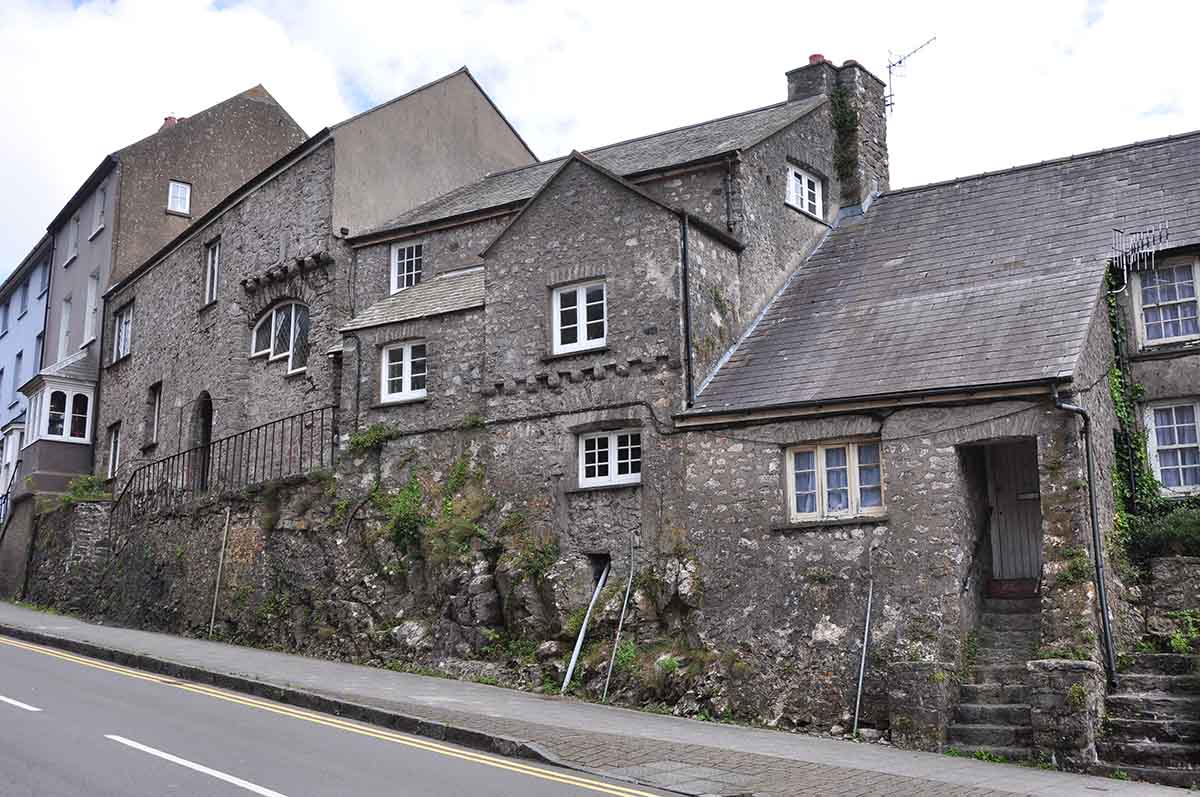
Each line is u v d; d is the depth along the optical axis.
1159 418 15.32
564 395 17.25
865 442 14.52
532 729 11.80
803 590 14.32
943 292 16.62
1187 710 11.84
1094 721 11.67
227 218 26.12
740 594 14.78
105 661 17.11
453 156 25.92
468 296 19.25
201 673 15.37
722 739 12.24
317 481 20.22
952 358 14.52
